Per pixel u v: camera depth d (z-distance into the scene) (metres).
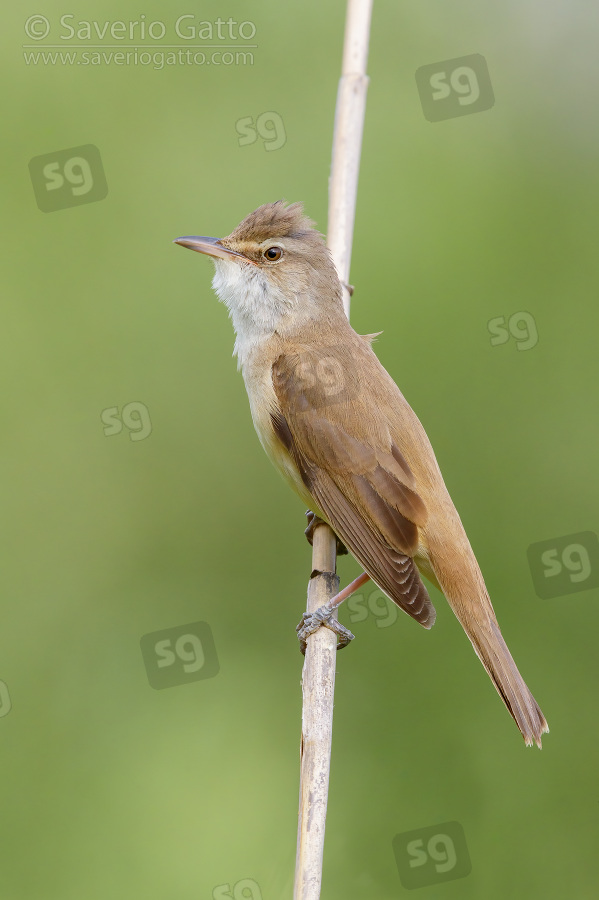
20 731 11.21
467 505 11.86
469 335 12.18
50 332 12.24
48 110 12.38
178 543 11.99
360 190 12.52
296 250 8.71
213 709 11.29
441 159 12.70
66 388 12.22
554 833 10.76
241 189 12.37
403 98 12.77
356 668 11.25
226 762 10.88
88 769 10.92
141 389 12.25
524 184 12.76
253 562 11.89
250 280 8.77
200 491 12.09
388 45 12.86
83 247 12.38
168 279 12.34
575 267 12.50
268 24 12.59
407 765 10.98
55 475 12.08
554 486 11.92
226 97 12.53
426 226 12.41
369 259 12.30
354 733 11.09
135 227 12.40
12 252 12.32
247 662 11.53
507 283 12.35
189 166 12.46
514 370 12.23
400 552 7.79
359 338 8.72
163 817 10.54
